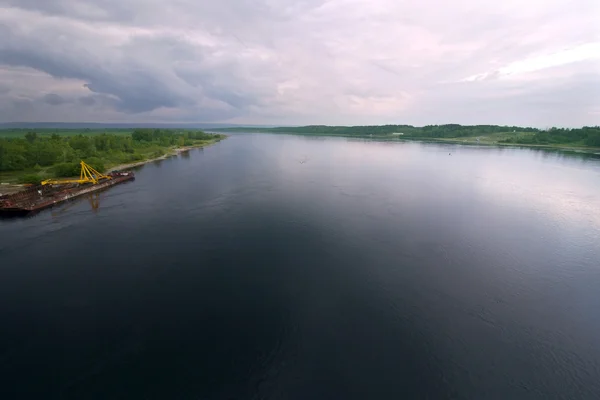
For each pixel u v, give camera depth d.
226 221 50.44
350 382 21.45
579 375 22.20
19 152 89.31
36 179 70.31
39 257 38.50
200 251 40.12
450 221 50.59
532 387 21.25
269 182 79.50
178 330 26.23
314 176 87.88
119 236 44.78
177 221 50.62
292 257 38.44
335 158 129.25
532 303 29.92
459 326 26.78
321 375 22.00
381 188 72.75
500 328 26.61
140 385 21.22
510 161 117.44
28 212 53.56
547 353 24.06
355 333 25.88
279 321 27.27
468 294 31.19
